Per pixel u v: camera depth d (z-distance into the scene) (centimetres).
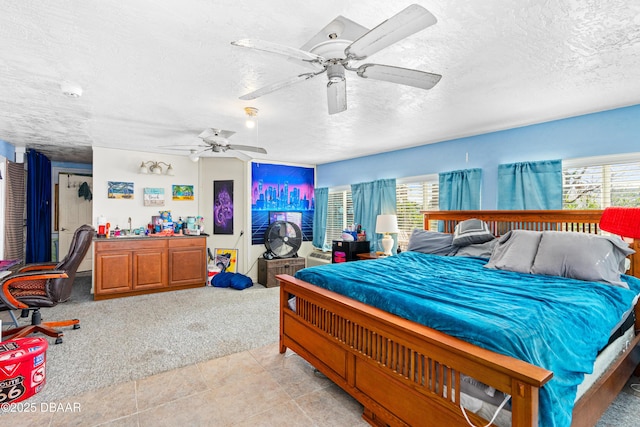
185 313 372
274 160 579
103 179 458
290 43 178
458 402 136
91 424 178
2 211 427
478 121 327
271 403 199
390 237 454
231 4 143
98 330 317
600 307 174
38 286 304
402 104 277
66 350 271
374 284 210
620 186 283
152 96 259
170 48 183
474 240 326
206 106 283
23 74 216
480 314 151
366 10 148
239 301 424
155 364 248
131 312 375
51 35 168
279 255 527
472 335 136
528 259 255
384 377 171
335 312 209
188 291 476
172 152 498
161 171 501
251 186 555
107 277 428
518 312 150
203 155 495
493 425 127
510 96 258
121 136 396
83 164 621
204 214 541
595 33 166
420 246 367
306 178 624
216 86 238
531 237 267
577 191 307
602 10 147
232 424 179
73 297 439
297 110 294
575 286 203
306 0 140
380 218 446
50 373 232
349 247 483
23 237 496
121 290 438
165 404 197
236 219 550
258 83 232
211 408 193
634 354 215
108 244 430
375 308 187
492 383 122
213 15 152
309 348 236
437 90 246
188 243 490
